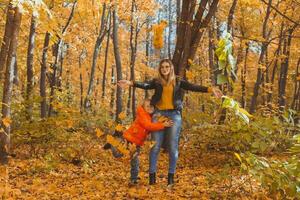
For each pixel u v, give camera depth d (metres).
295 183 3.83
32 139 8.58
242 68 17.73
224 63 3.54
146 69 33.38
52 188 5.93
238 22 20.14
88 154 8.87
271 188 3.98
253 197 5.07
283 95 23.11
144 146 5.92
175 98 5.92
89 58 32.75
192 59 8.31
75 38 26.36
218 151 8.45
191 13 8.24
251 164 3.88
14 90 13.55
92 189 5.91
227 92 7.95
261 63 18.77
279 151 6.55
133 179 6.21
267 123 6.03
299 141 4.09
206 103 8.98
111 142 5.54
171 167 5.98
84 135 9.26
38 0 6.14
